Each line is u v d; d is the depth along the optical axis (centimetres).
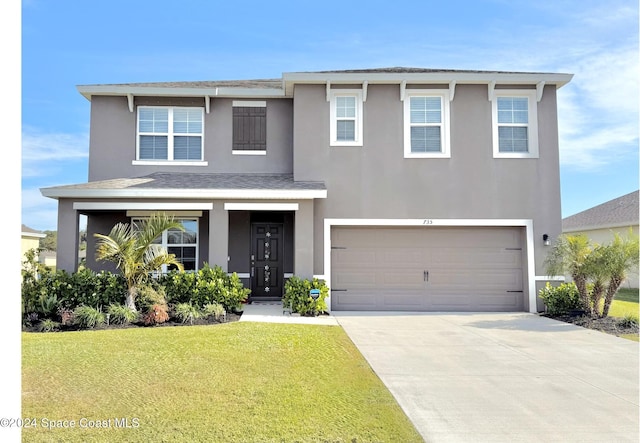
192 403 557
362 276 1359
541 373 728
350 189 1366
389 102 1389
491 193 1369
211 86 1505
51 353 756
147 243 1111
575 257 1195
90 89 1430
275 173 1488
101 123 1458
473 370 738
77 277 1120
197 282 1171
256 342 855
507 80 1362
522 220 1362
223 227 1255
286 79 1364
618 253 1143
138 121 1470
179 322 1060
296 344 853
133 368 686
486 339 959
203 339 867
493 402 600
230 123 1494
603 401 609
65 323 1016
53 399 561
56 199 1259
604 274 1153
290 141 1502
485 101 1389
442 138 1384
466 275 1363
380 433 495
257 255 1473
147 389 602
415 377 696
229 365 710
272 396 588
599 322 1123
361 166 1373
